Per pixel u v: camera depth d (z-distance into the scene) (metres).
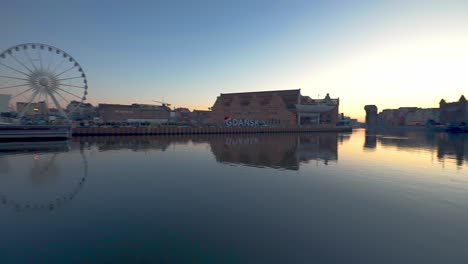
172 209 15.16
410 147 51.19
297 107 106.50
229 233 12.10
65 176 23.41
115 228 12.55
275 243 11.18
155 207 15.49
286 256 10.16
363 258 10.05
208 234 11.98
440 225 13.14
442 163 31.80
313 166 29.02
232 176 23.75
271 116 105.69
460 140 71.00
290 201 16.73
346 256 10.20
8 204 15.88
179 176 23.67
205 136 77.69
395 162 32.28
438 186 20.59
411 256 10.23
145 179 22.45
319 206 15.81
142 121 109.62
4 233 11.96
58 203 16.11
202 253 10.34
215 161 32.03
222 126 92.56
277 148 46.81
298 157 36.00
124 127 71.69
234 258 10.00
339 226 12.97
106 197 17.38
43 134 54.53
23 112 56.72
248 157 35.69
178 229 12.48
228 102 121.19
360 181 22.06
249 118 110.12
